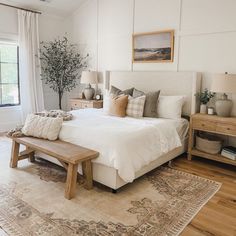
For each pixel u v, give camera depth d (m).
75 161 2.40
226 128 3.32
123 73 4.83
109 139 2.62
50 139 3.05
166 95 4.25
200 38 3.92
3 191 2.62
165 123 3.41
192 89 3.92
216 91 3.35
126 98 3.88
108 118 3.63
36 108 5.48
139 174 2.87
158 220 2.16
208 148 3.58
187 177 3.11
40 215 2.19
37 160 3.58
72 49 5.95
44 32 5.61
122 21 4.89
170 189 2.76
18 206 2.33
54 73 5.60
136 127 3.04
